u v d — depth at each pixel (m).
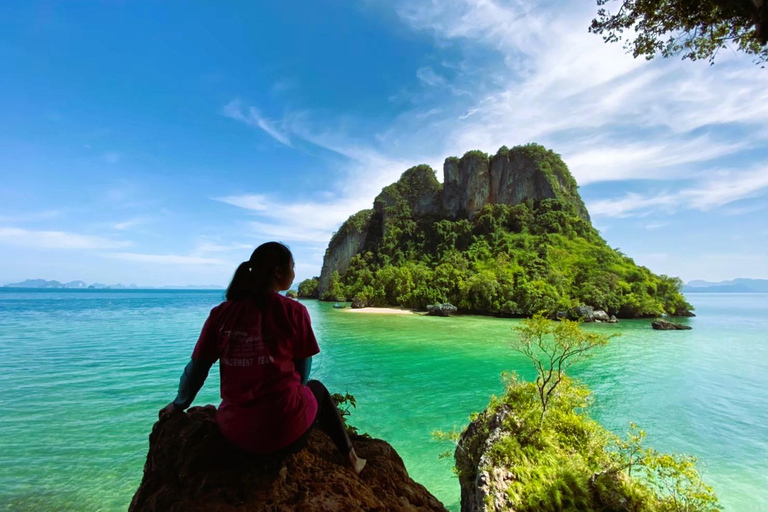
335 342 33.69
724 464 11.87
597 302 57.84
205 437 2.16
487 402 16.95
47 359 23.98
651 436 13.94
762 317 73.50
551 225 90.12
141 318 54.81
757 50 6.30
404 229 121.56
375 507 2.14
